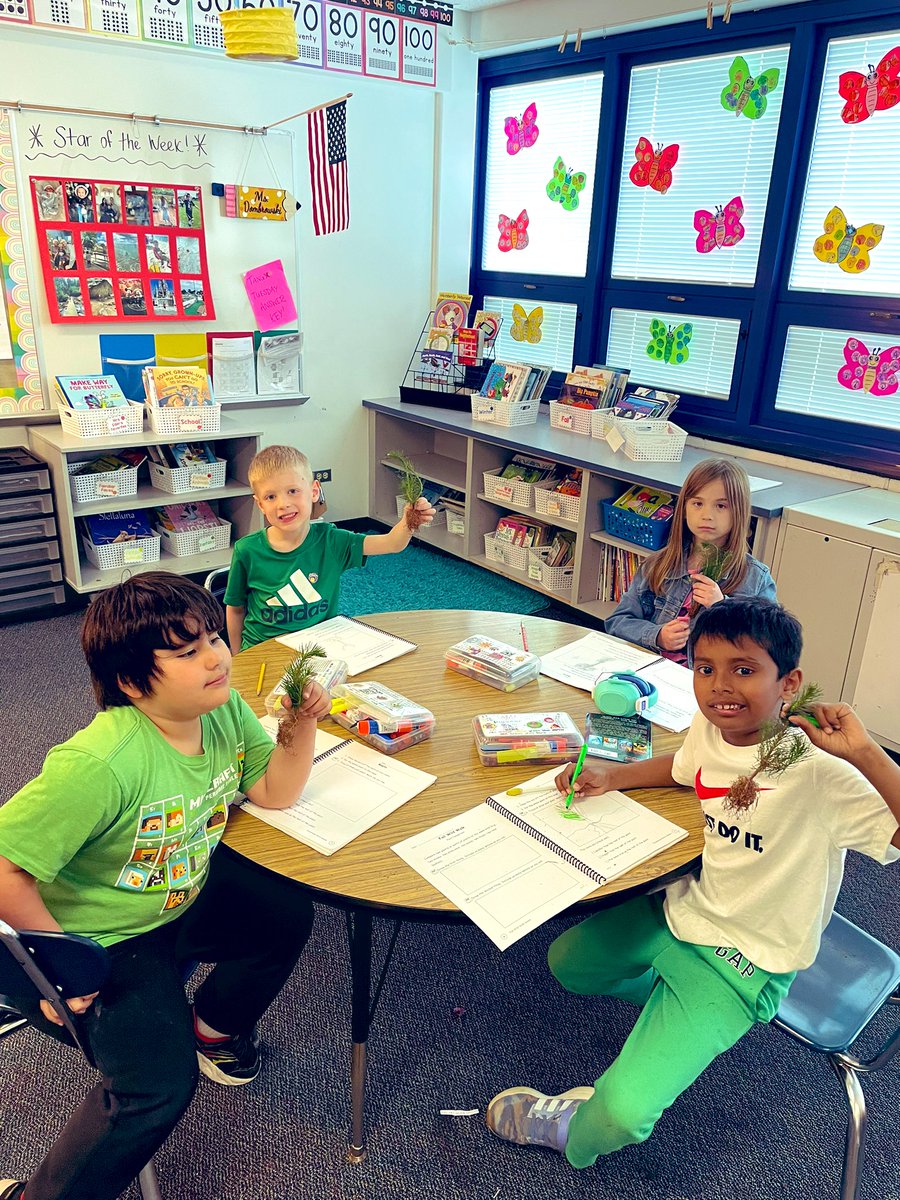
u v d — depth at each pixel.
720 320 3.65
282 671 1.74
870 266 3.16
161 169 3.59
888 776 1.05
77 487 3.44
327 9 3.75
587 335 4.20
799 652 1.18
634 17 3.52
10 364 3.46
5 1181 1.30
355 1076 1.42
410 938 1.98
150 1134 1.14
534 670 1.75
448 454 4.81
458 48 4.25
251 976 1.42
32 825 1.06
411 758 1.46
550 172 4.23
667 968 1.29
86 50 3.30
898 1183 1.45
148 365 3.76
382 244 4.37
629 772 1.39
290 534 2.16
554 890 1.15
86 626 1.14
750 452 3.56
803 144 3.25
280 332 4.10
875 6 2.92
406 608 3.75
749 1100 1.60
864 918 2.07
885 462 3.19
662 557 2.14
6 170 3.25
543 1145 1.47
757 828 1.20
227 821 1.29
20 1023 1.25
